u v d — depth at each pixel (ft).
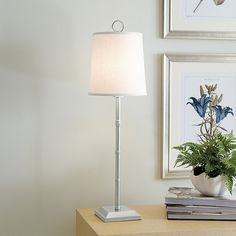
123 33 6.72
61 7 7.89
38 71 7.88
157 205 7.91
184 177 8.38
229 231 6.62
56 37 7.91
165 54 8.21
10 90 7.80
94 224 6.82
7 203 7.88
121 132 8.19
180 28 8.27
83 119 8.06
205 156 7.13
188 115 8.34
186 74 8.31
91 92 6.91
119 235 6.38
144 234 6.43
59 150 8.00
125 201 8.26
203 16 8.34
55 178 8.01
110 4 8.04
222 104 8.46
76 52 7.98
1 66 7.76
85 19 7.98
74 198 8.09
